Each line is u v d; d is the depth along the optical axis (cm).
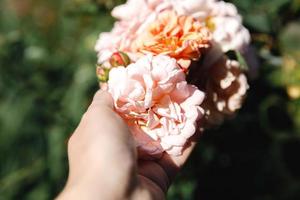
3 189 67
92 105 36
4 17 83
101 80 40
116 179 31
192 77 42
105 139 32
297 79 56
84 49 64
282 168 60
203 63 43
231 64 43
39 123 67
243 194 60
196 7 45
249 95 57
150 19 42
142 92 36
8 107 68
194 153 58
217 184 60
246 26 56
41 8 81
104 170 31
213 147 58
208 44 41
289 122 58
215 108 44
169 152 37
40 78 67
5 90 68
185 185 59
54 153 65
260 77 56
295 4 56
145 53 40
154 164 38
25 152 69
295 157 60
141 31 42
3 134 69
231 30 45
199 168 59
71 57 68
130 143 33
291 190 60
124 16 44
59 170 65
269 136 59
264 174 60
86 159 31
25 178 67
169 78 36
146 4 44
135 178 32
